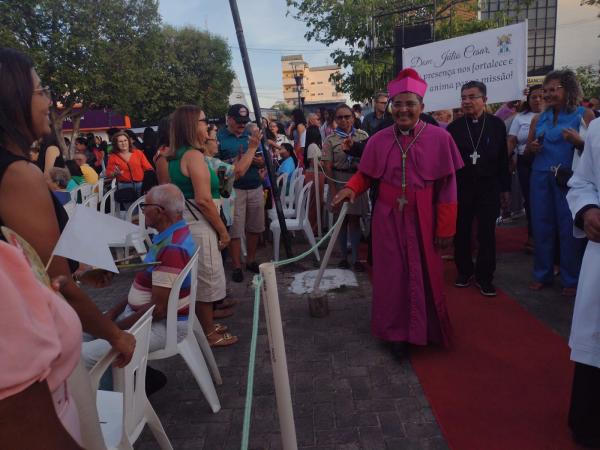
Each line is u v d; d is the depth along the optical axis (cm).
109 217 170
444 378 307
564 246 415
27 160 147
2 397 92
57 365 109
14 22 1650
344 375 318
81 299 159
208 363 316
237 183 505
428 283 332
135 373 206
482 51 532
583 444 237
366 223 584
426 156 320
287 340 374
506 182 438
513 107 673
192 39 3117
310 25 1198
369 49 1173
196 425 276
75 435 124
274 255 580
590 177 217
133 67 1980
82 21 1764
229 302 443
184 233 277
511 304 414
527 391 287
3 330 93
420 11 1124
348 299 449
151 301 269
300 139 944
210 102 3188
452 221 327
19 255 102
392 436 255
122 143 693
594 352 213
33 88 148
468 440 247
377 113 620
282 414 200
